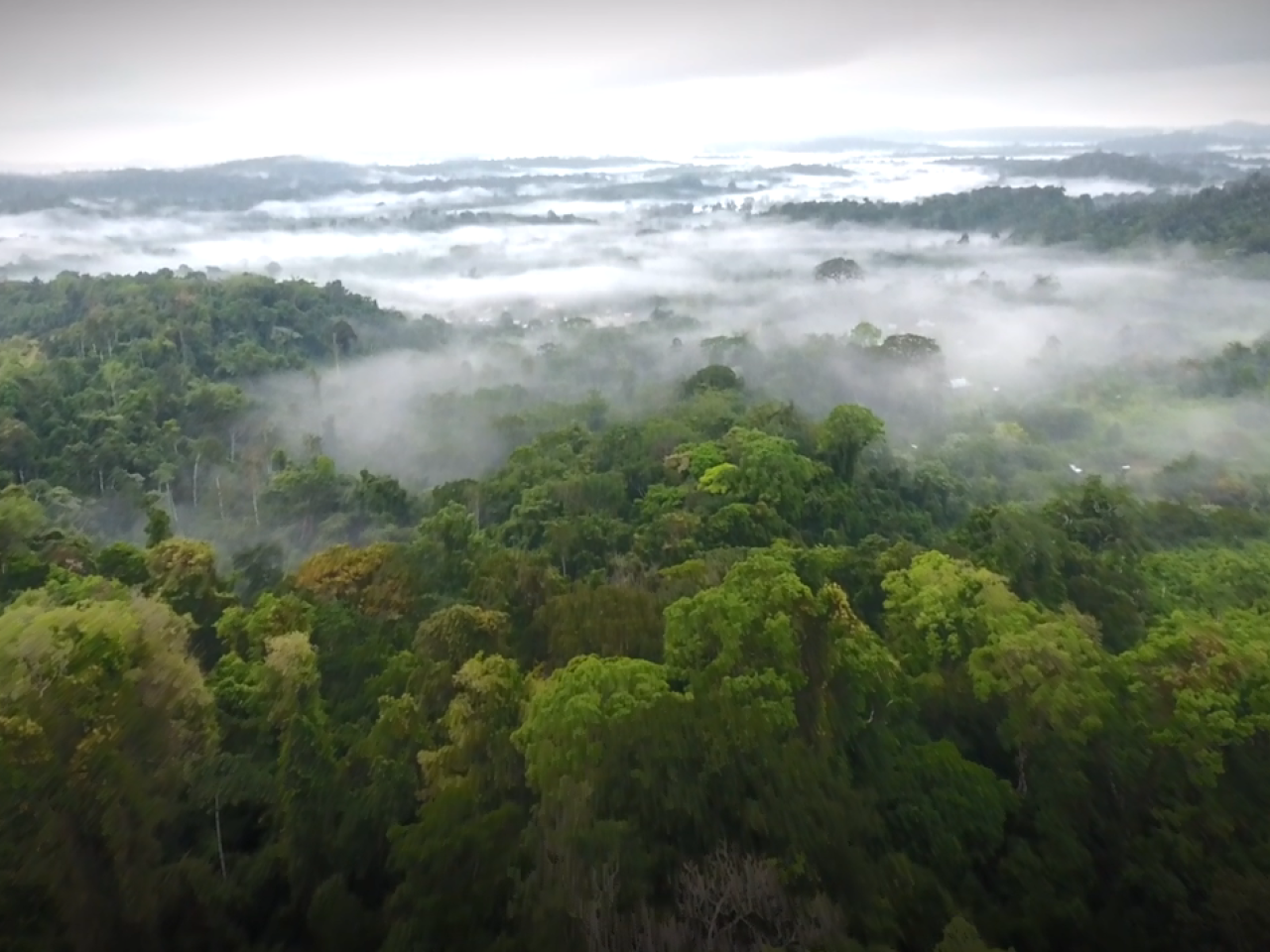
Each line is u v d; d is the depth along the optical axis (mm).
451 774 22328
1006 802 22125
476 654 27188
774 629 22938
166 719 21984
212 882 20047
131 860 19312
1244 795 22125
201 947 19406
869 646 24891
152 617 24750
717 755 20594
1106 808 22688
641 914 17828
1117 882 21141
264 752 24359
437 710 26062
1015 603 28828
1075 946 19859
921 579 30344
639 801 20016
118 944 18391
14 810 17781
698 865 18984
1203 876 20234
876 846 20484
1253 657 24453
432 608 35281
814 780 20188
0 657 19891
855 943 17328
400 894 19406
